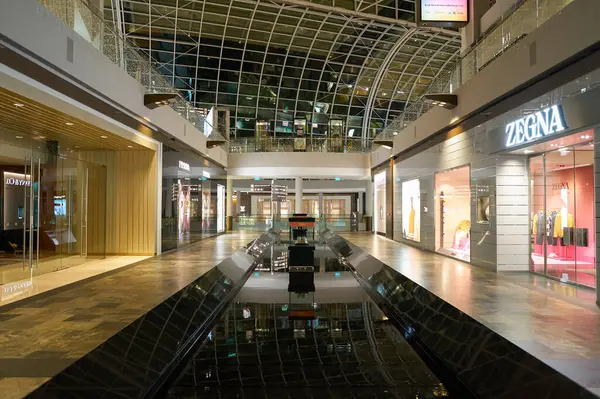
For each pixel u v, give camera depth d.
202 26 32.41
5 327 6.35
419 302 6.84
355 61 36.53
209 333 6.49
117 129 12.02
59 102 8.98
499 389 3.85
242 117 39.84
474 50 12.38
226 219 34.09
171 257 15.38
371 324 7.02
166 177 16.66
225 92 38.12
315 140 30.77
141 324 5.05
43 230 11.77
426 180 17.61
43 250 11.73
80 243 13.73
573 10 7.53
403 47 33.66
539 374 3.57
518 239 11.60
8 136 11.37
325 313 7.76
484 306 7.68
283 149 30.66
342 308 8.15
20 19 6.89
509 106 10.40
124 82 11.46
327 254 18.12
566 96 8.12
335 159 30.39
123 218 15.52
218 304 7.94
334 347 5.77
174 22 31.72
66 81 8.70
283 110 40.09
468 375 4.36
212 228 26.61
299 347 5.80
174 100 13.08
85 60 9.20
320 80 38.38
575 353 5.21
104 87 10.19
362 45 34.41
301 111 40.41
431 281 10.30
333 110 40.88
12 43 6.81
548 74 8.62
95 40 10.00
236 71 36.69
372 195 31.55
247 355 5.49
